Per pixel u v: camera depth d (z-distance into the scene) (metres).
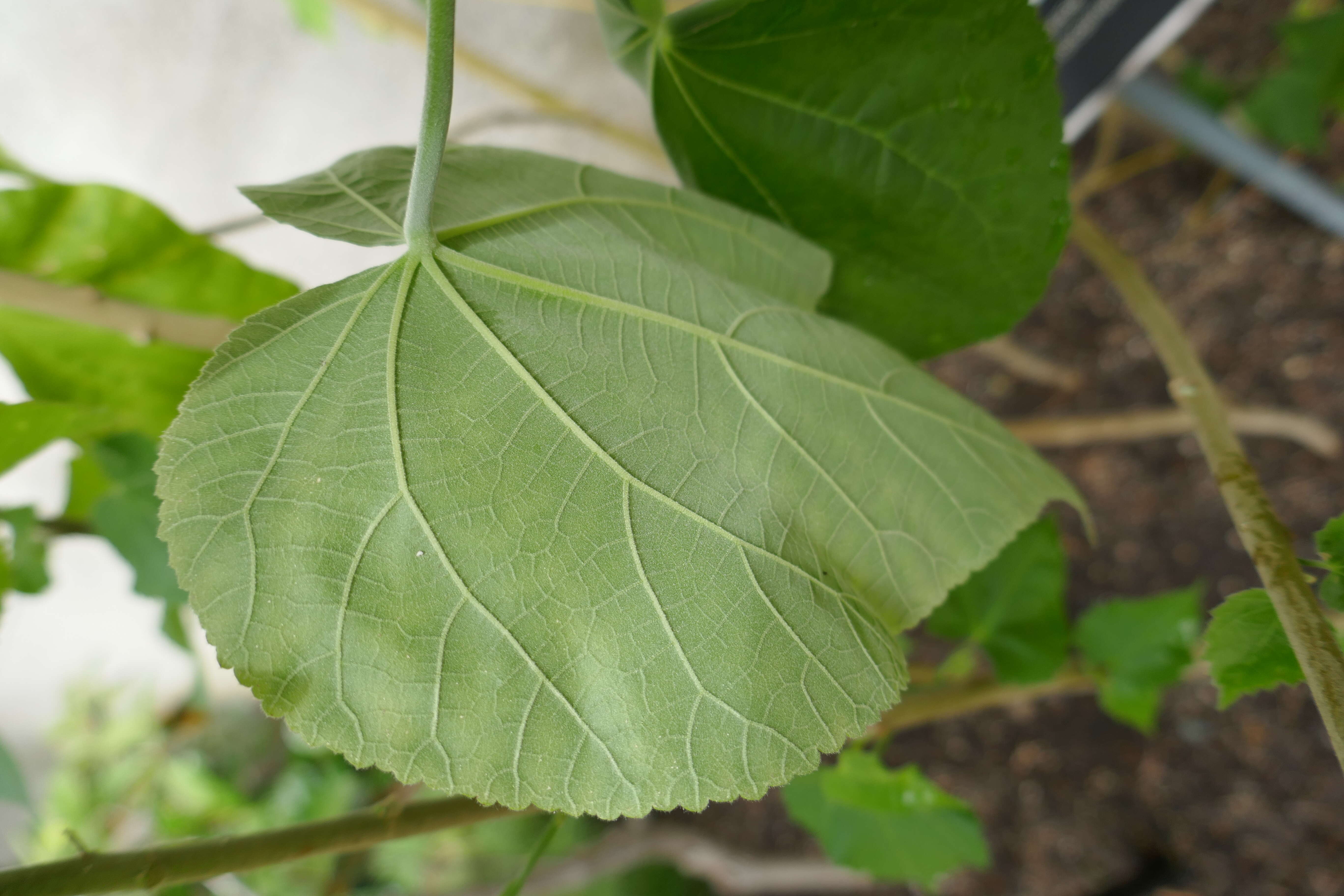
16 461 0.35
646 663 0.26
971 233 0.33
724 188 0.35
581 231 0.29
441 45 0.26
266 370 0.26
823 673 0.26
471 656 0.25
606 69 0.73
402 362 0.26
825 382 0.29
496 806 0.31
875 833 0.47
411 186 0.28
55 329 0.38
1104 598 0.75
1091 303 0.80
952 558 0.29
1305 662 0.25
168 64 0.68
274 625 0.25
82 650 1.00
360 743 0.25
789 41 0.31
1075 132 0.47
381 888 0.85
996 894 0.76
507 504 0.26
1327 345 0.69
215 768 0.90
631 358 0.27
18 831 0.94
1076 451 0.78
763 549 0.27
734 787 0.25
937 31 0.30
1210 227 0.76
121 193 0.37
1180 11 0.42
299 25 0.63
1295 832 0.66
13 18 0.65
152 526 0.39
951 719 0.81
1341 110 0.64
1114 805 0.73
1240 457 0.30
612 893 0.89
